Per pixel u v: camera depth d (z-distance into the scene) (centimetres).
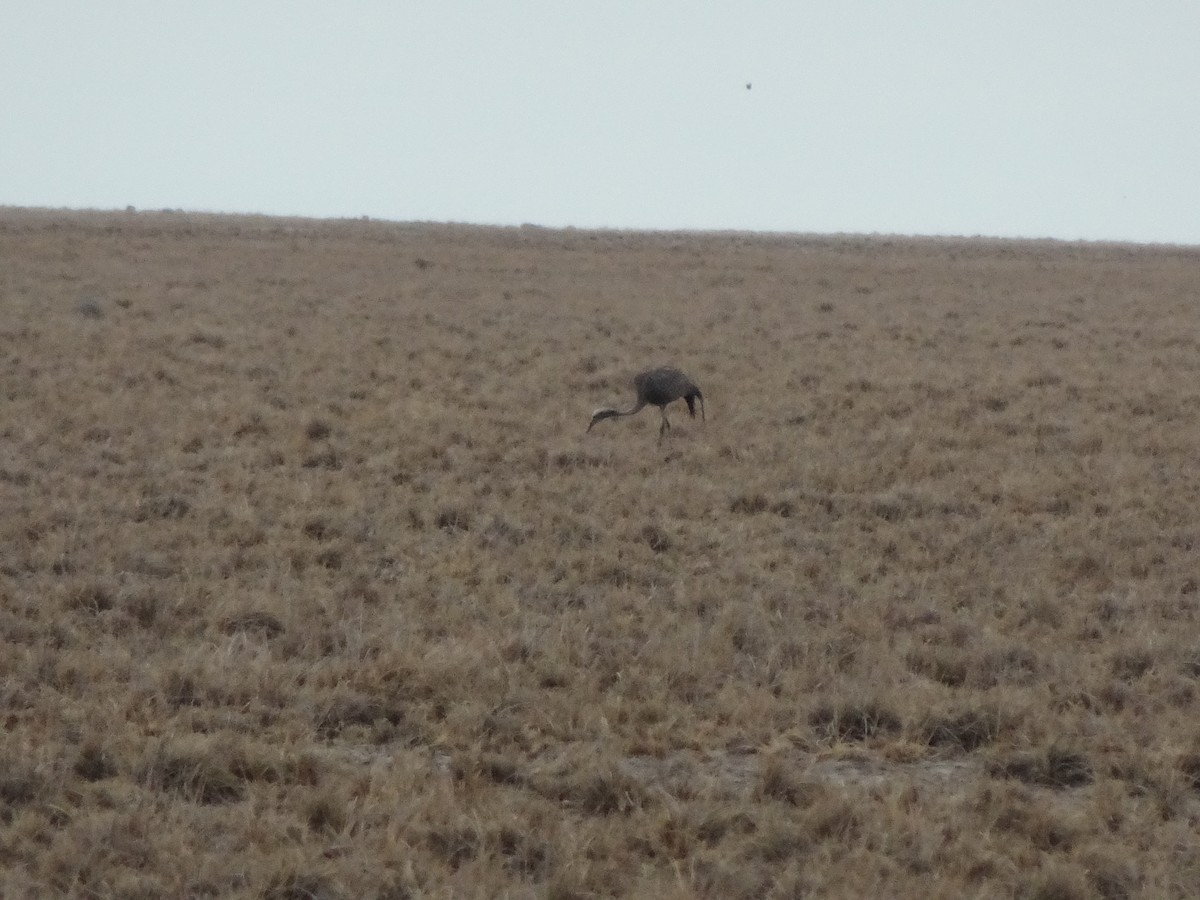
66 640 3769
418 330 10275
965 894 2500
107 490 5431
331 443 6397
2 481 5500
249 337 9538
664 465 6306
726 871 2534
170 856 2552
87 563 4469
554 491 5728
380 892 2456
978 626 4078
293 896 2456
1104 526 5291
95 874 2470
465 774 2994
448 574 4562
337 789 2838
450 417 7125
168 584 4303
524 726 3281
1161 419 7612
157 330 9512
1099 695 3566
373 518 5188
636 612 4247
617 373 8550
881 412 7656
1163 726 3319
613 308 12031
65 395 7194
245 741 3058
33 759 2917
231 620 3991
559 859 2597
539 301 12331
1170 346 10406
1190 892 2541
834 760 3238
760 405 7725
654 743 3222
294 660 3666
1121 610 4294
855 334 10644
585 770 2991
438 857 2619
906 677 3712
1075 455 6638
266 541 4891
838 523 5362
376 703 3406
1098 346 10275
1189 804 2966
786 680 3594
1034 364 9225
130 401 7094
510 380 8325
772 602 4344
